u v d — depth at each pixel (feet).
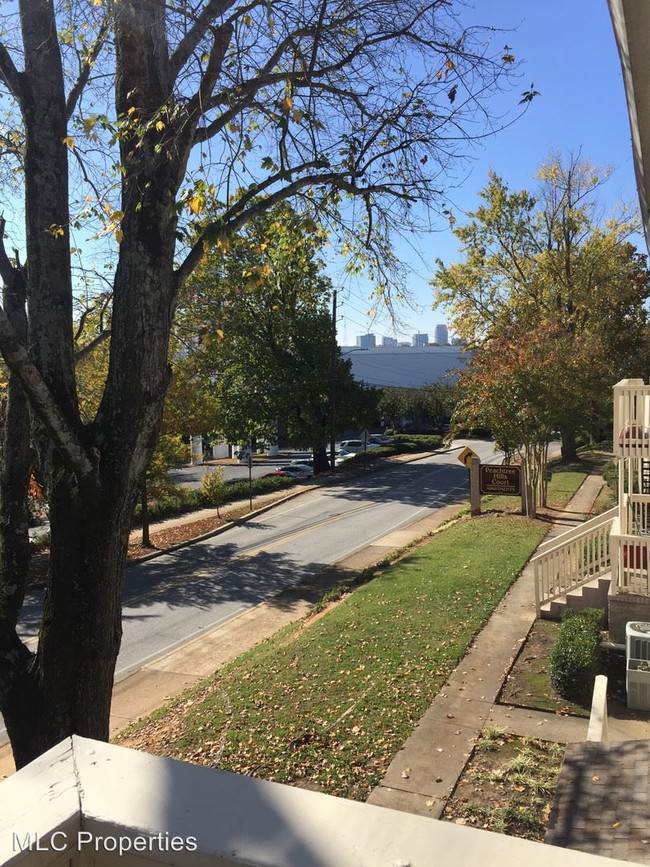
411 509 84.23
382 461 138.92
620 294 102.06
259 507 88.84
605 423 103.86
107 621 16.16
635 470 41.75
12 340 12.92
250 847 4.00
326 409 123.75
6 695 16.34
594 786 13.71
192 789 4.60
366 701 26.43
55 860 4.26
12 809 4.52
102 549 15.88
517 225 103.60
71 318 17.07
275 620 44.21
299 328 114.93
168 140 15.88
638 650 26.05
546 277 105.09
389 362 275.59
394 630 34.55
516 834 17.70
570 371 63.82
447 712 25.18
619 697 26.61
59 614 15.81
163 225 16.28
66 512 15.67
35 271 16.48
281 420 117.91
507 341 68.18
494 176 102.83
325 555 61.72
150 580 55.67
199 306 35.96
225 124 19.02
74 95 20.80
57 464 15.99
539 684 27.58
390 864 3.80
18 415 17.52
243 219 18.93
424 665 29.63
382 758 22.06
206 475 92.43
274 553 63.52
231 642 40.65
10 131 22.31
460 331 112.27
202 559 62.59
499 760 21.71
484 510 73.15
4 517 17.61
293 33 20.04
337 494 99.40
